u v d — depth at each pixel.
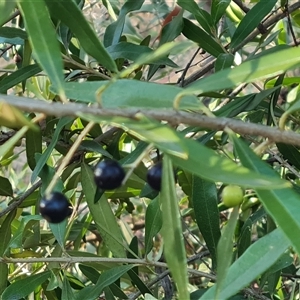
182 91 0.20
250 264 0.20
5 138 0.33
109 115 0.20
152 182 0.22
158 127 0.19
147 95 0.21
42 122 0.35
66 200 0.23
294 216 0.19
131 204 0.48
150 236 0.29
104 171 0.21
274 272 0.29
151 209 0.29
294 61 0.21
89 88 0.22
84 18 0.22
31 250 0.37
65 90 0.22
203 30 0.34
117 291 0.32
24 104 0.19
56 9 0.22
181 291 0.20
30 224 0.34
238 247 0.29
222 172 0.18
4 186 0.34
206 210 0.28
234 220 0.21
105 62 0.22
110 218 0.31
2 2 0.21
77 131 0.35
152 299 0.26
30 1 0.21
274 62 0.21
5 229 0.33
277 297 0.33
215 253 0.28
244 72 0.21
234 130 0.21
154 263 0.29
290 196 0.20
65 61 0.32
